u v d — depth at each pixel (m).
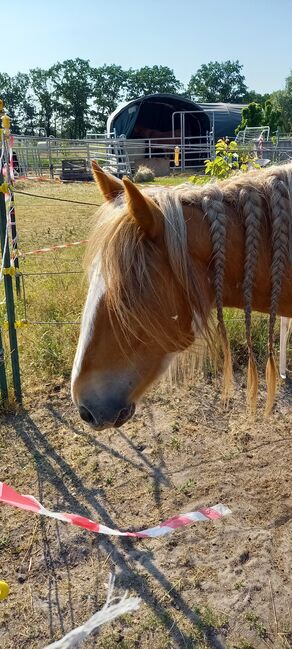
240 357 4.46
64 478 3.12
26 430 3.62
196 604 2.29
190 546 2.61
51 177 19.88
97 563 2.54
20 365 4.39
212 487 3.02
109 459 3.29
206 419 3.71
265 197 1.84
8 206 3.70
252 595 2.34
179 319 1.76
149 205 1.59
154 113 27.50
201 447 3.40
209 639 2.14
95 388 1.77
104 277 1.66
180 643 2.13
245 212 1.80
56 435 3.55
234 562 2.51
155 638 2.15
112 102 78.56
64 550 2.62
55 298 5.49
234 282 1.89
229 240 1.81
